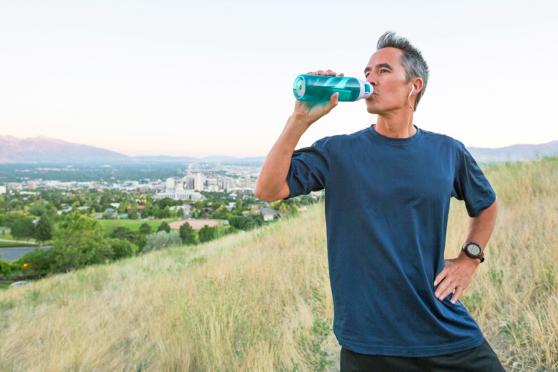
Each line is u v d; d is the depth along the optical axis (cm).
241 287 516
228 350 372
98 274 1277
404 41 174
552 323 297
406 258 167
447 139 182
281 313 459
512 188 713
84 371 428
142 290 788
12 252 8000
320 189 179
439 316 170
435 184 169
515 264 429
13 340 588
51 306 903
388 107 170
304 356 354
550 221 494
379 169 168
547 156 957
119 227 7031
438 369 166
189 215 10350
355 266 168
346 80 157
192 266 920
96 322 614
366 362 166
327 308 421
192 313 447
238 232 1703
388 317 164
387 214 167
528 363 282
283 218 1138
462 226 528
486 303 346
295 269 583
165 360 407
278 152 161
